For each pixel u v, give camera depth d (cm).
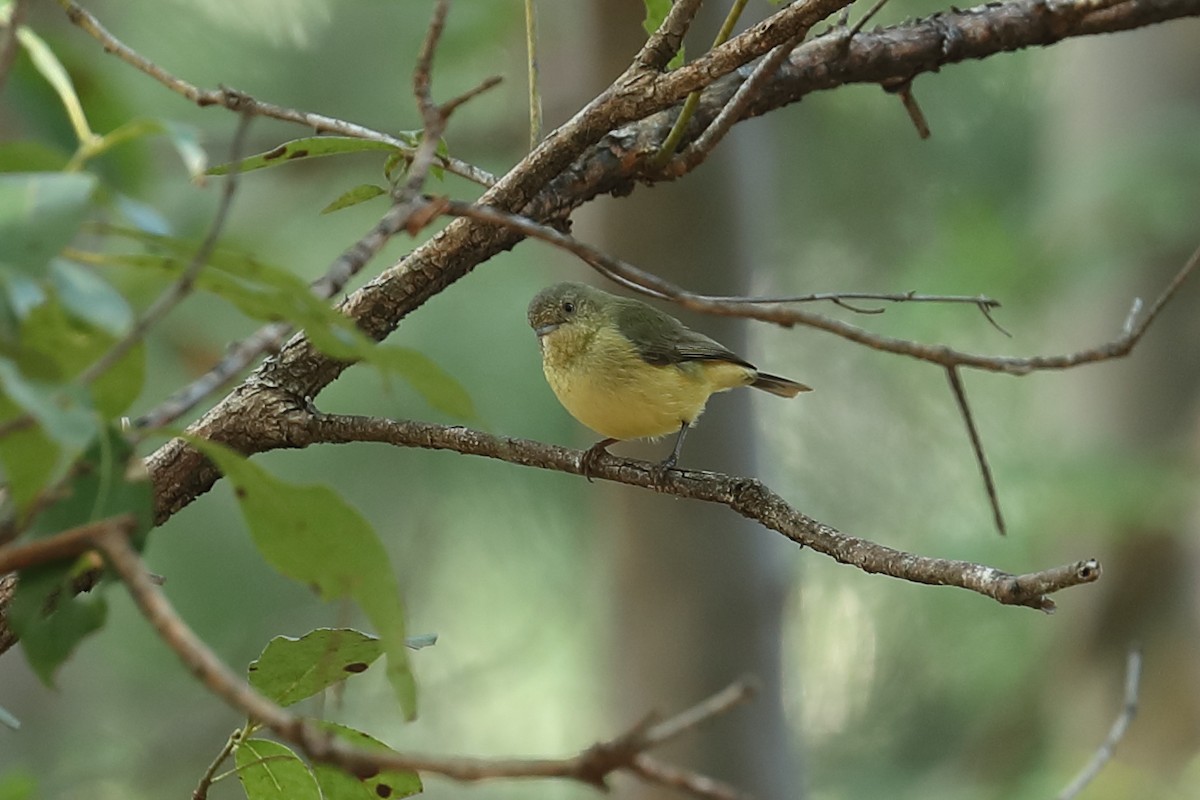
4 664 1263
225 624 1330
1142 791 1165
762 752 934
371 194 505
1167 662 1333
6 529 288
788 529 458
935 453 1510
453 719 1521
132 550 265
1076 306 1400
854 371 1522
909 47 585
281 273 276
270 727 262
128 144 589
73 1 468
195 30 1309
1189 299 1358
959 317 1341
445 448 501
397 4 1330
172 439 503
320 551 319
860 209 1486
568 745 1498
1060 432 1399
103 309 253
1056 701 1404
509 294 1352
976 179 1475
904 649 1526
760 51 449
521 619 1495
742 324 948
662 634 941
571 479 1384
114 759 1323
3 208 244
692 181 910
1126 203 1264
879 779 1461
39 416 235
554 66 1115
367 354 289
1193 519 1280
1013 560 1298
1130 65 1339
